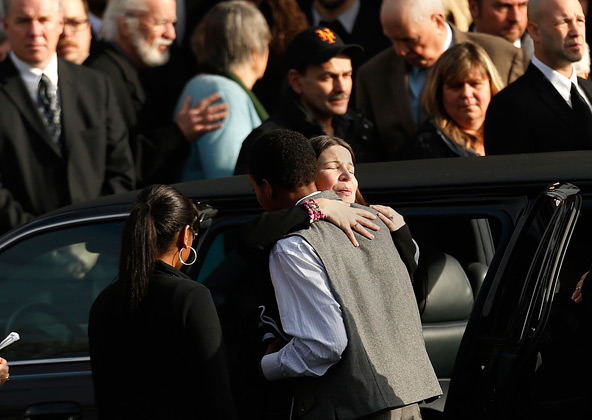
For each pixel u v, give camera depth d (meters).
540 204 11.55
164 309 11.11
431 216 12.56
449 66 19.86
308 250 11.35
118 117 22.50
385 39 26.70
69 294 14.73
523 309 10.96
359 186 13.26
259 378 11.84
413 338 11.73
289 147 11.91
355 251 11.69
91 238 14.75
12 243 15.08
